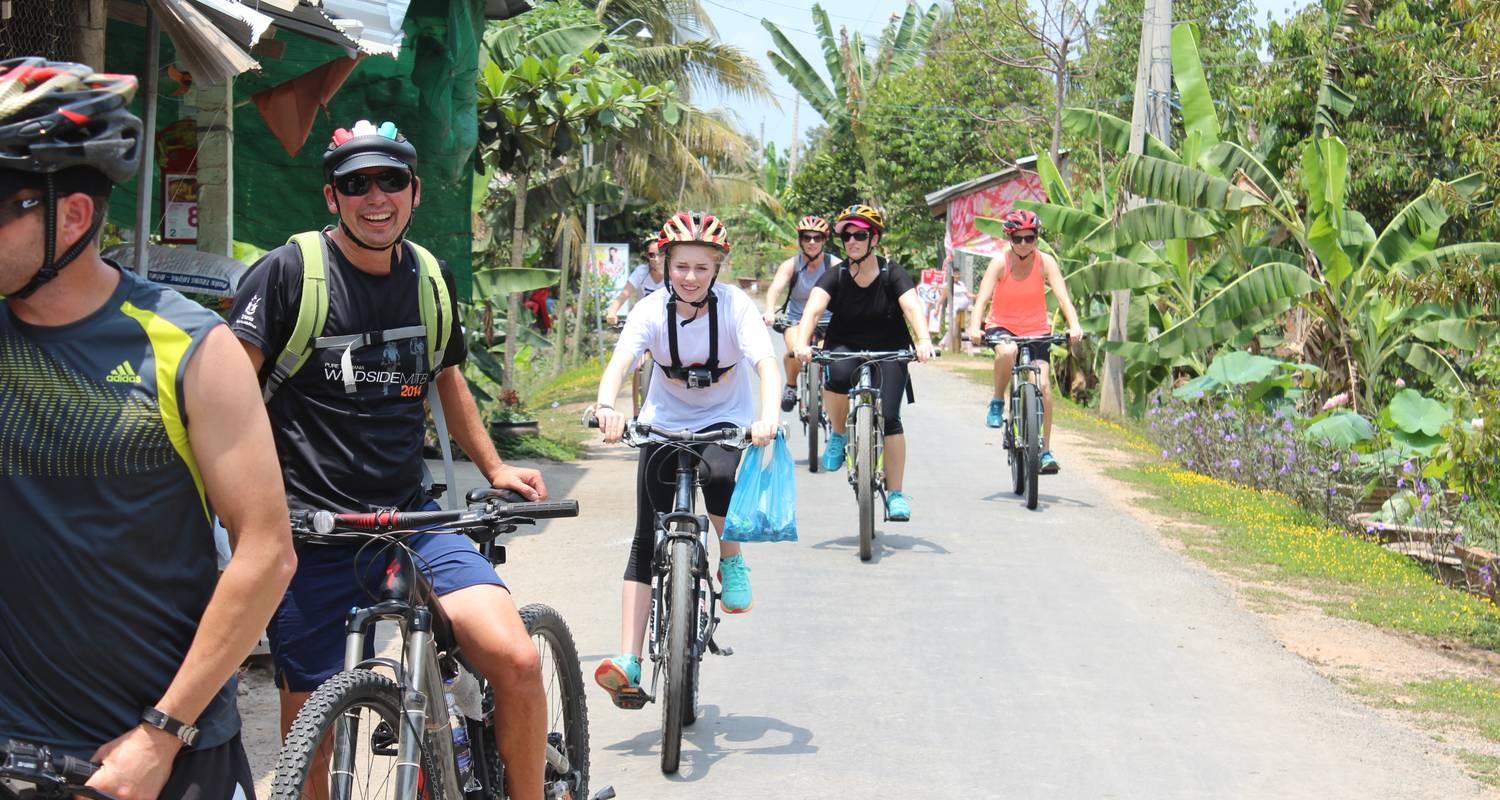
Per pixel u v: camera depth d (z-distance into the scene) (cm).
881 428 852
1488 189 1541
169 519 240
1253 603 785
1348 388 1557
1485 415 845
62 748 240
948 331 3016
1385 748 547
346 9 824
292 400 347
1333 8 1764
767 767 511
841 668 633
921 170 3662
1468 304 1297
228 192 784
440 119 1027
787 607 733
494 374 1666
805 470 1195
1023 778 505
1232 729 565
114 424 231
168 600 243
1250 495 1161
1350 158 1702
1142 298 1827
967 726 560
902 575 809
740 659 643
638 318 523
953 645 673
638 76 2322
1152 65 1744
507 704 339
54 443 231
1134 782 504
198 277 703
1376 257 1468
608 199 1864
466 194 1077
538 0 1507
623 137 2080
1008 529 952
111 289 235
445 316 359
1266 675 642
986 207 3020
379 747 320
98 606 238
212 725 250
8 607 238
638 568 521
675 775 501
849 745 536
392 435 355
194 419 236
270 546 242
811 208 4091
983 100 3619
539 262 3042
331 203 344
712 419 536
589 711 579
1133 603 766
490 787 355
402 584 325
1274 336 1803
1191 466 1328
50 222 222
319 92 862
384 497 355
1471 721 587
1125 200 1908
